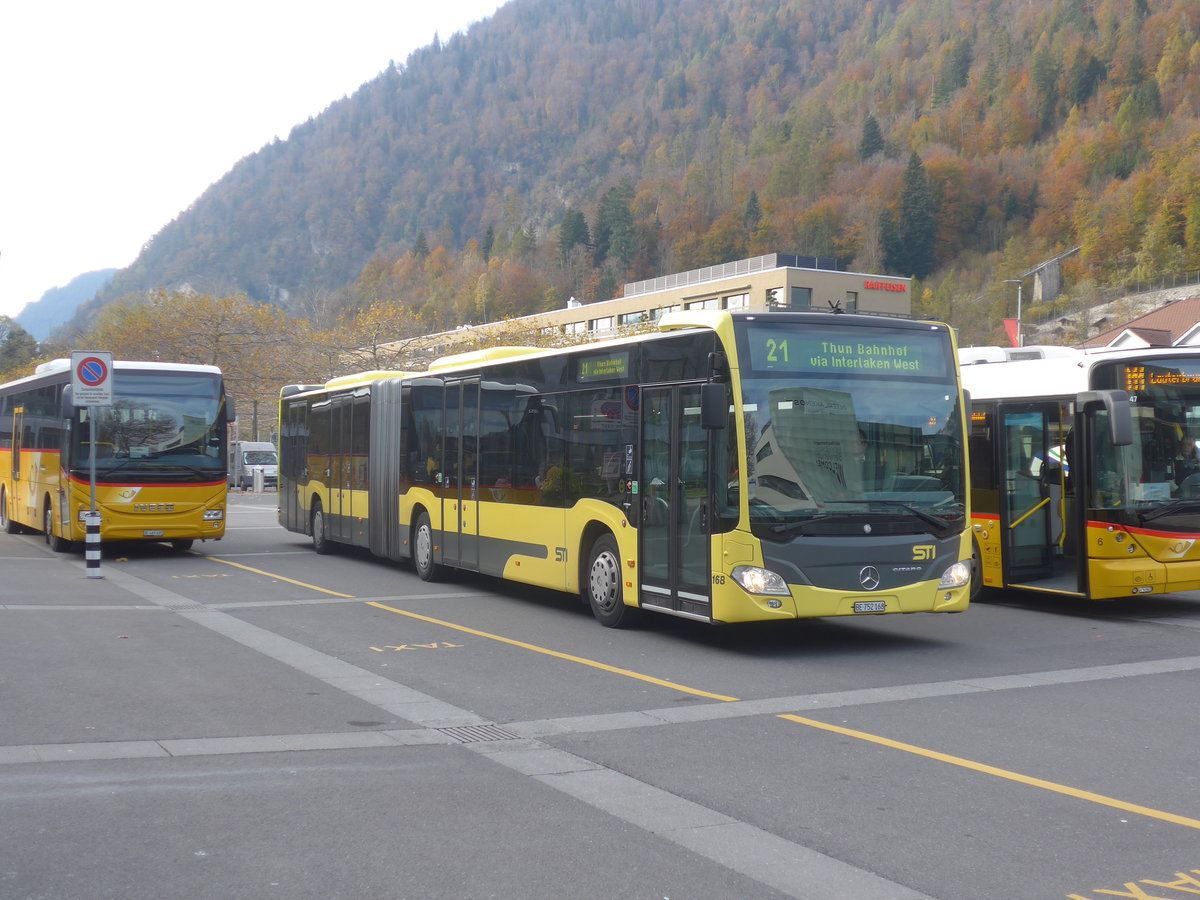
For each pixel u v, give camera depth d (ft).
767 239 472.85
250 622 42.88
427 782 21.91
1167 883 16.80
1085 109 539.70
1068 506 45.47
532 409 47.16
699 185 564.71
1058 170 491.31
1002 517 48.06
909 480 37.17
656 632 41.27
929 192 469.57
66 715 27.17
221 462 68.08
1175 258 424.87
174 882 16.67
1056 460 46.50
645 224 533.14
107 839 18.49
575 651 37.19
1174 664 35.09
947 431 38.04
